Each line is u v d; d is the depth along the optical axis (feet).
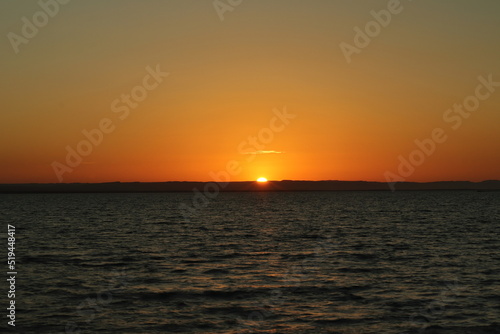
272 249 148.77
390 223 248.93
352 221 264.93
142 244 162.20
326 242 166.40
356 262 122.83
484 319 73.87
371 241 168.66
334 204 521.24
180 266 118.11
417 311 77.97
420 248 148.66
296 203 561.02
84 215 330.75
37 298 86.02
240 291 91.15
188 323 72.38
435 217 292.61
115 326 70.95
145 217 307.58
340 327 70.49
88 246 156.97
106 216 319.06
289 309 79.46
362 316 75.51
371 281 99.60
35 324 71.51
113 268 115.65
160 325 71.46
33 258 130.72
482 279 100.83
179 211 385.09
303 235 190.90
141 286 95.71
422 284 96.63
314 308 79.92
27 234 196.75
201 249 149.18
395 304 82.07
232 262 123.85
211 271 111.34
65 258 131.03
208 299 85.71
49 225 242.78
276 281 99.91
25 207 469.16
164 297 86.99
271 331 68.80
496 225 231.71
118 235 192.75
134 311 78.43
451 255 133.39
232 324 71.92
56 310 78.69
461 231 202.59
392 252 140.26
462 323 72.13
